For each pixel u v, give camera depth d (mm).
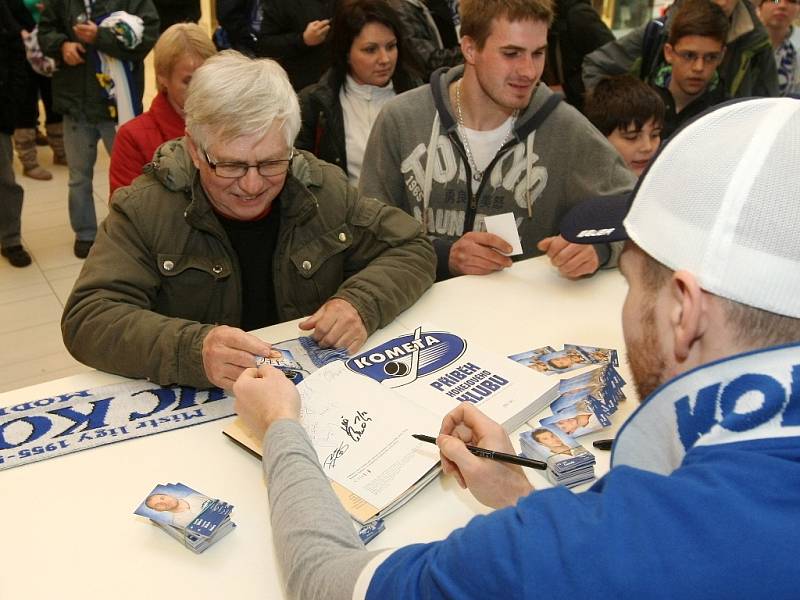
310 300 1715
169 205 1551
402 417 1194
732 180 605
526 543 571
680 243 631
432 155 2070
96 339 1392
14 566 968
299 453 945
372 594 673
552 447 1131
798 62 3787
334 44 2684
